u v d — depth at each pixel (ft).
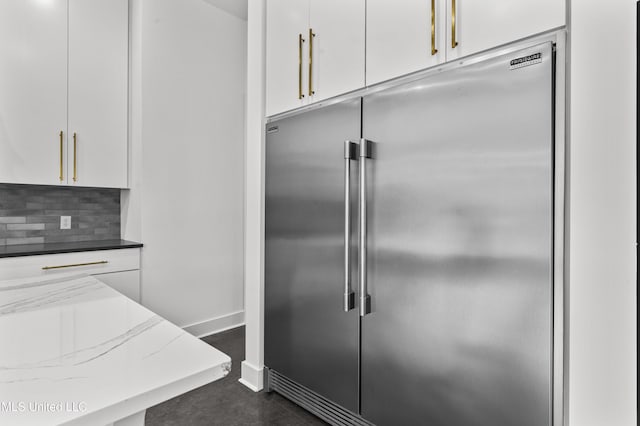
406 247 4.65
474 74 4.03
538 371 3.61
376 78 5.09
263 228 7.05
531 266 3.64
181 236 9.48
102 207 9.44
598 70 3.32
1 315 3.06
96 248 7.91
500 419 3.87
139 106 8.70
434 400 4.42
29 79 7.54
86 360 2.18
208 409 6.34
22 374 1.98
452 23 4.25
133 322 2.90
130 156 9.07
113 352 2.31
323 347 5.78
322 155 5.75
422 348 4.52
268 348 6.83
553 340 3.56
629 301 3.19
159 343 2.47
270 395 6.82
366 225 5.09
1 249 7.45
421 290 4.51
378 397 5.04
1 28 7.20
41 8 7.68
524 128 3.68
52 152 7.84
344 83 5.52
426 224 4.45
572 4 3.46
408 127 4.62
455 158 4.18
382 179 4.91
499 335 3.87
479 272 4.00
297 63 6.30
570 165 3.49
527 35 3.73
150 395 1.85
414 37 4.65
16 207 8.25
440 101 4.32
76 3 8.15
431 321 4.42
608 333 3.30
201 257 9.93
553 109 3.55
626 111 3.19
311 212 5.94
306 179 6.02
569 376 3.52
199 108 9.85
